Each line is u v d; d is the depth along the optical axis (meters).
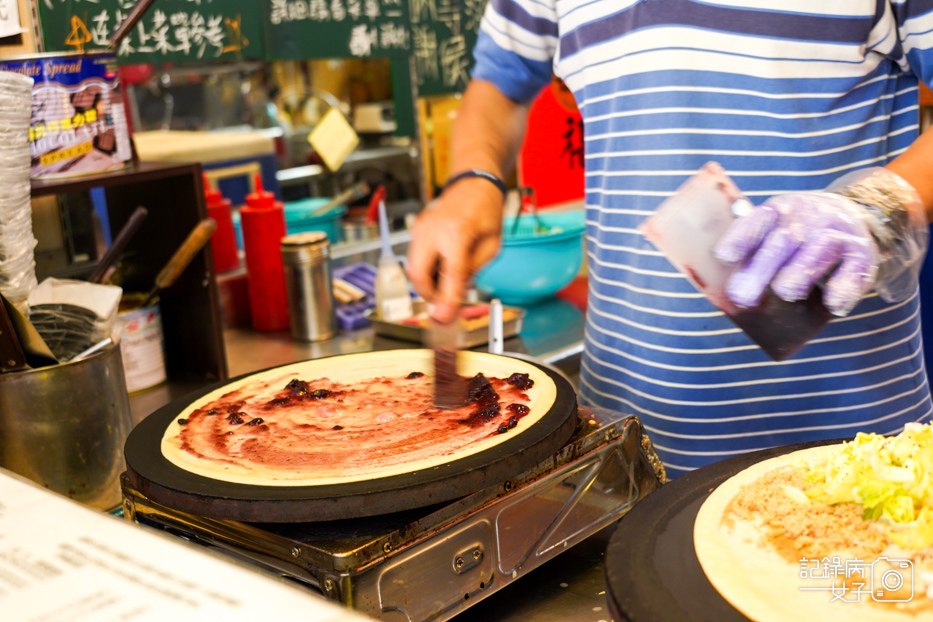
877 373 1.23
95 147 1.41
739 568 0.64
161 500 0.81
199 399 1.08
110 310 1.12
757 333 0.81
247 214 1.92
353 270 2.21
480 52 1.46
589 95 1.31
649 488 1.00
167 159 3.89
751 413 1.25
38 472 1.05
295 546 0.73
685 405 1.26
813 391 1.23
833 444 0.83
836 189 0.88
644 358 1.28
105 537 0.54
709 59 1.14
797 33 1.10
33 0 1.60
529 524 0.86
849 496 0.71
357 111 4.92
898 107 1.19
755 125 1.15
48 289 1.15
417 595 0.77
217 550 0.81
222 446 0.91
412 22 2.69
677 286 1.21
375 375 1.15
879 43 1.12
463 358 1.18
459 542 0.80
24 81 1.06
